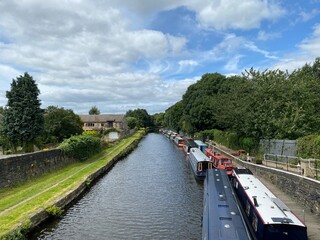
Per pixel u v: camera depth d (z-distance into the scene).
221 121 54.09
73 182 30.11
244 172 26.30
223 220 15.01
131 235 19.53
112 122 124.00
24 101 49.38
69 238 18.91
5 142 50.72
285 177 25.44
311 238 15.73
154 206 25.77
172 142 97.31
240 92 46.22
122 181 35.84
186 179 36.94
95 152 52.88
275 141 36.06
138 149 74.44
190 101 87.56
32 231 19.02
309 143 27.64
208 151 49.78
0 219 18.22
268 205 16.70
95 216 23.09
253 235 16.30
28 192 25.44
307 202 20.80
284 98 39.28
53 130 59.88
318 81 51.59
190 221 22.12
